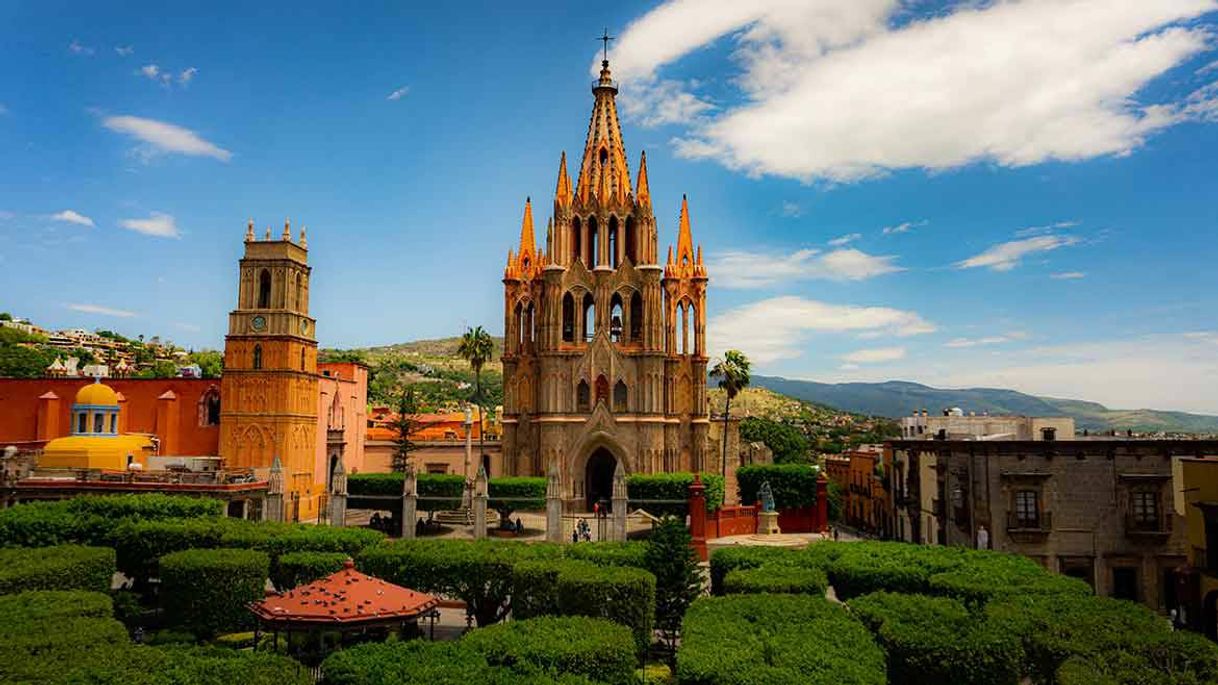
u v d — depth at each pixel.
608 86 104.88
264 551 48.22
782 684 24.48
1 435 91.81
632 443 94.38
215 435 90.75
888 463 87.25
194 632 41.75
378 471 107.44
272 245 87.75
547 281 97.25
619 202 100.31
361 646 28.66
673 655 41.84
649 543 43.16
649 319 96.81
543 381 96.12
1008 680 28.53
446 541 49.22
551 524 65.31
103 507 56.03
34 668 25.45
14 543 50.62
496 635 30.23
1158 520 51.34
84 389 76.56
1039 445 52.78
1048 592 37.00
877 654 27.80
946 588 38.28
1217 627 40.56
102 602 34.81
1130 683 25.84
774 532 75.56
